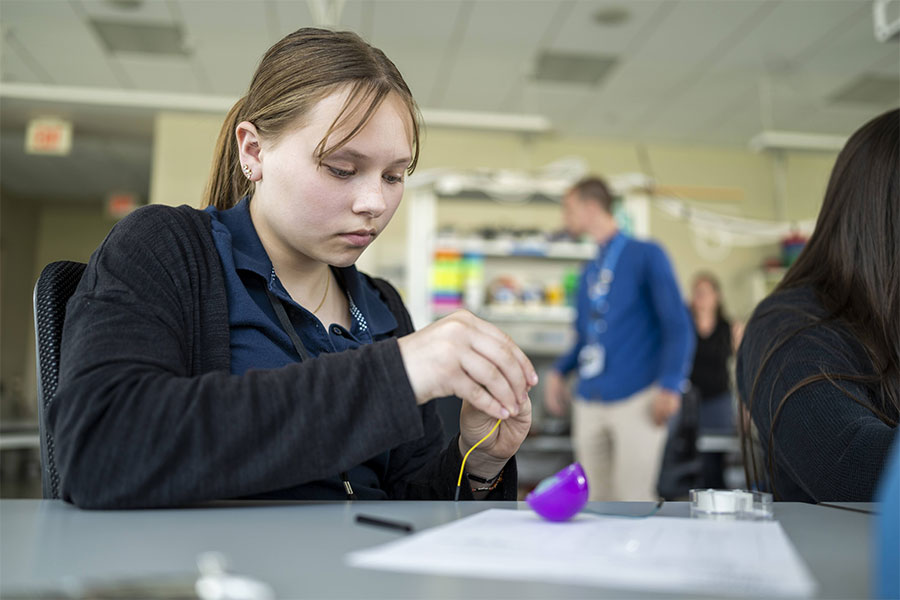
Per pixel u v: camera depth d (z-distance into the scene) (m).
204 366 0.80
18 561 0.44
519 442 0.84
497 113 6.88
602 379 3.14
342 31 0.85
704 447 3.80
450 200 4.93
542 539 0.50
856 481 0.83
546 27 5.26
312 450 0.61
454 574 0.41
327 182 0.79
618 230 3.29
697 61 5.77
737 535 0.52
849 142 1.12
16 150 8.32
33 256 10.84
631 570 0.41
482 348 0.64
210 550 0.47
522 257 4.80
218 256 0.86
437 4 4.96
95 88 6.30
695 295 4.95
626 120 7.06
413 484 0.93
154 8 5.01
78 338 0.67
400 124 0.81
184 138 7.14
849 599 0.37
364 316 1.01
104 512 0.61
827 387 0.91
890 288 1.02
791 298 1.09
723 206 7.83
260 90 0.85
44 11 5.07
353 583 0.39
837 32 5.29
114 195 10.24
